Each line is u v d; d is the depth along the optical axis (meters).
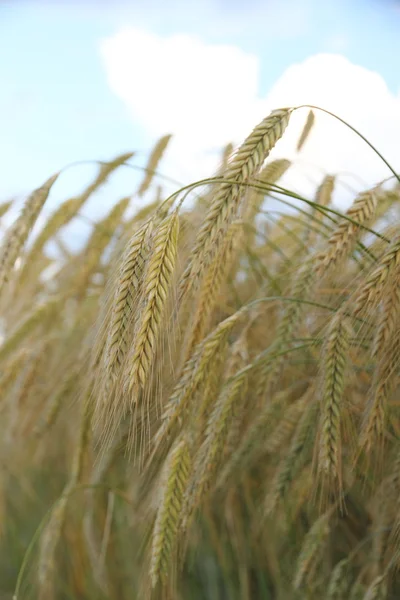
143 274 0.59
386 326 0.62
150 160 0.91
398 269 0.61
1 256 0.75
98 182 0.88
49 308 0.91
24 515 1.12
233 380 0.68
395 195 0.77
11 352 0.90
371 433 0.65
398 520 0.67
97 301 0.92
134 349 0.58
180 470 0.67
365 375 0.75
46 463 1.10
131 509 0.88
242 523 0.88
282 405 0.79
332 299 0.79
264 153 0.60
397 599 0.75
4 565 1.04
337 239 0.65
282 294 0.78
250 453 0.77
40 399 0.93
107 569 0.93
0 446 1.08
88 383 0.71
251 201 0.76
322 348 0.65
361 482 0.76
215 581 0.86
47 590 0.89
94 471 0.84
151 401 0.70
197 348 0.66
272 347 0.70
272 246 0.85
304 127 0.86
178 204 0.59
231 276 0.84
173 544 0.66
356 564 0.81
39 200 0.76
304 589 0.78
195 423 0.70
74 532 0.92
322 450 0.64
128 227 0.89
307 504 0.79
